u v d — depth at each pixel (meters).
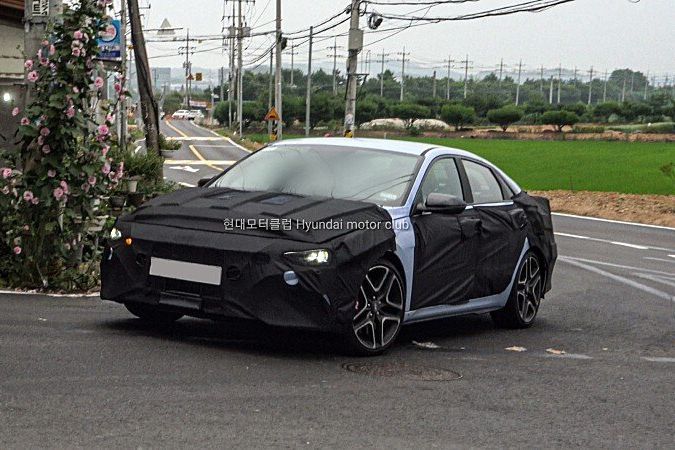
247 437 5.11
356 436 5.27
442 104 168.25
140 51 23.84
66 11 9.64
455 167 8.92
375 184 8.12
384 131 122.62
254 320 6.95
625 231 24.31
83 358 6.70
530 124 161.00
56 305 8.83
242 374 6.55
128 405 5.58
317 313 6.98
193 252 7.12
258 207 7.42
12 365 6.38
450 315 8.54
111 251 7.53
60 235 9.75
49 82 9.62
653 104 180.25
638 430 5.88
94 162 9.83
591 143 95.31
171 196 7.92
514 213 9.41
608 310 11.22
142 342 7.35
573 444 5.46
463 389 6.63
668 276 15.16
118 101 10.09
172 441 4.95
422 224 8.02
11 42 20.28
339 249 7.06
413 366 7.31
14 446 4.73
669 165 33.31
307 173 8.26
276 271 6.91
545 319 10.37
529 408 6.23
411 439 5.30
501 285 9.15
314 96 133.38
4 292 9.45
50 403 5.52
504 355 8.10
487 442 5.36
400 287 7.69
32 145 9.71
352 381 6.60
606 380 7.30
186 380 6.26
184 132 109.19
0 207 9.77
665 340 9.38
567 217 28.39
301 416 5.60
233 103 131.00
